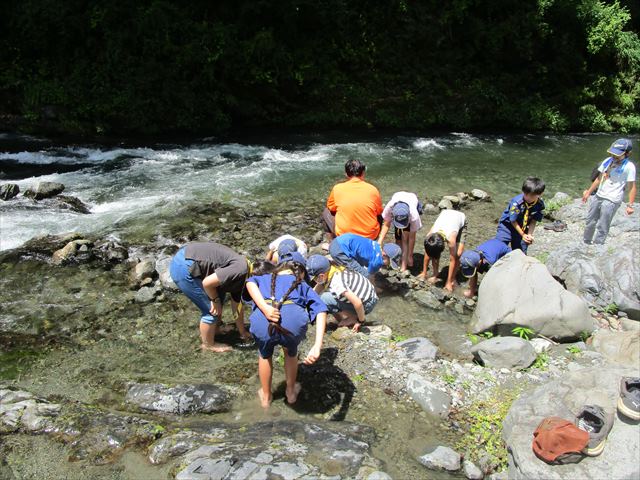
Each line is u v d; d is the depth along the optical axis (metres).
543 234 8.34
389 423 4.21
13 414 4.12
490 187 10.69
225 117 14.03
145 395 4.41
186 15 14.28
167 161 11.34
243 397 4.49
